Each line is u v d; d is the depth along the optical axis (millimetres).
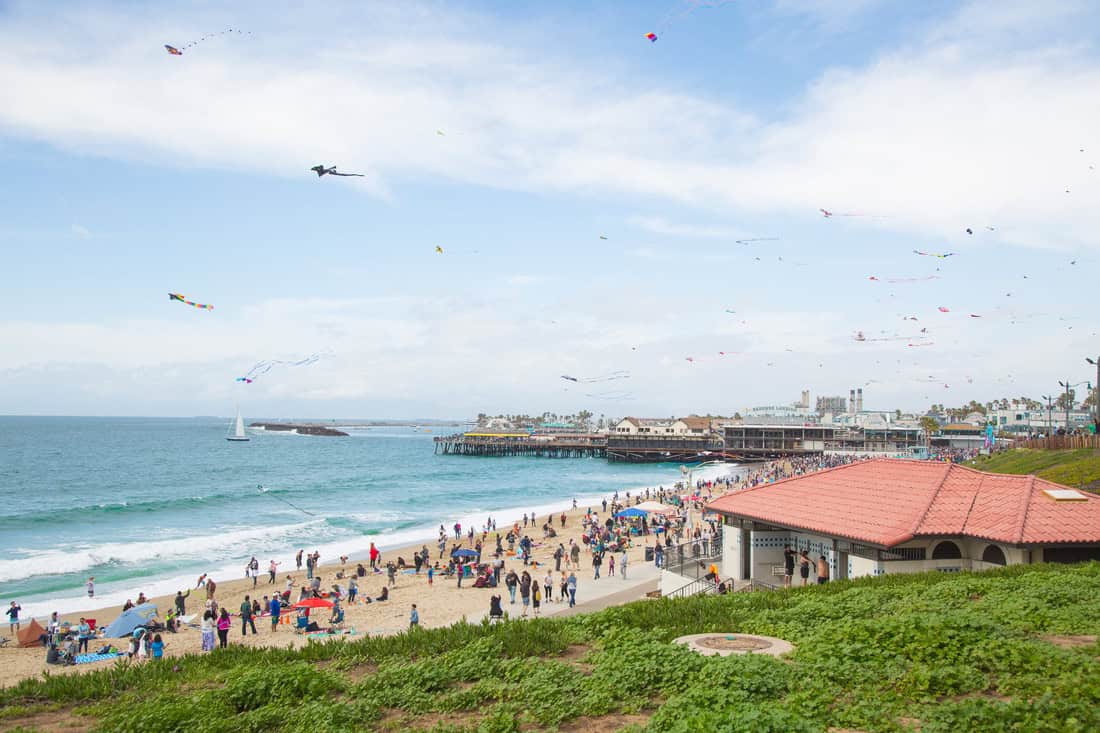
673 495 92062
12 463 149625
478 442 195750
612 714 11117
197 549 58906
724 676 11383
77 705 13266
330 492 104188
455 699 11953
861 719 9906
